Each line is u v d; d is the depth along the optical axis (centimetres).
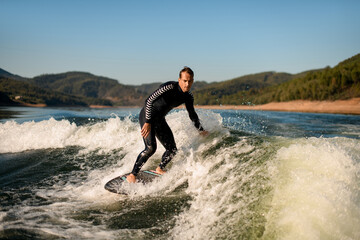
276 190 212
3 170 351
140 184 285
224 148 325
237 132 400
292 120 1010
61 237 191
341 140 288
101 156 395
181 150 354
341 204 174
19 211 234
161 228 208
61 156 402
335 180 197
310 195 188
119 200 259
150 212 234
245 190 233
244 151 302
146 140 297
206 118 395
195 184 275
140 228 209
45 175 332
